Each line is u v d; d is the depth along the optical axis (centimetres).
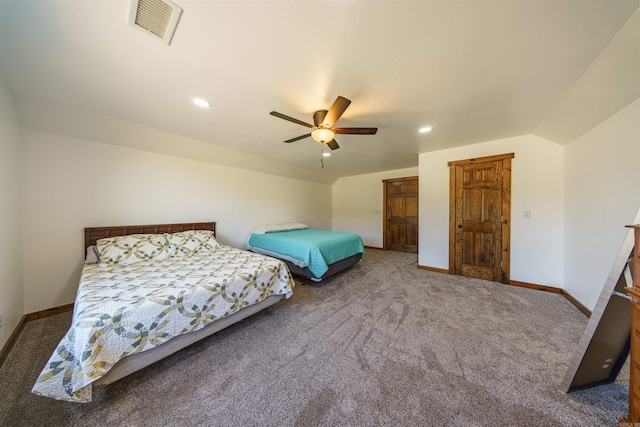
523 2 104
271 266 223
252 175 438
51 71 155
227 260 248
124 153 278
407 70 155
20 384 137
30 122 212
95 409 119
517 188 300
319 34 122
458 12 109
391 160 438
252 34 122
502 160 309
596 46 129
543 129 258
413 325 202
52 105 204
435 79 165
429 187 373
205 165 362
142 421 113
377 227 573
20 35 120
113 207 270
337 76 162
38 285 223
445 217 360
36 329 200
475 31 121
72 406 121
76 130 236
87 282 173
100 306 132
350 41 128
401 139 307
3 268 171
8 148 181
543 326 199
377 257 481
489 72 157
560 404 120
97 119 231
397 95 188
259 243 384
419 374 143
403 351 165
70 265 241
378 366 150
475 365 150
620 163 180
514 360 155
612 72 145
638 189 163
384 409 118
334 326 202
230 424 112
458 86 175
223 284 179
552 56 139
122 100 196
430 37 125
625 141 174
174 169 325
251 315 216
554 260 279
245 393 129
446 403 122
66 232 239
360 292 283
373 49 134
